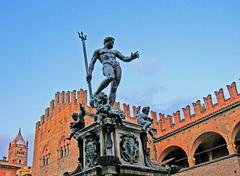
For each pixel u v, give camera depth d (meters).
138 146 8.17
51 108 51.41
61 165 44.31
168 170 8.15
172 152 44.72
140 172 7.50
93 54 9.31
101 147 7.57
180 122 42.84
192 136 39.62
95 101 8.40
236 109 35.12
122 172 7.10
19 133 110.94
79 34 10.36
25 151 106.94
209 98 39.12
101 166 6.94
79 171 8.10
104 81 8.62
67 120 46.06
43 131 51.72
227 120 35.78
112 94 9.02
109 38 9.37
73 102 46.78
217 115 37.19
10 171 65.50
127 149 7.78
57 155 45.91
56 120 48.97
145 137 8.46
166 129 44.94
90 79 9.30
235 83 36.22
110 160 6.85
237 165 28.34
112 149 7.47
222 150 40.59
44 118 52.66
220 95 37.75
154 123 47.00
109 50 9.24
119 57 9.34
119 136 7.84
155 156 43.69
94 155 7.70
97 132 7.95
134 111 45.41
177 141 41.56
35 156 51.78
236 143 36.53
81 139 8.51
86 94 47.81
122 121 7.93
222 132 36.00
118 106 43.59
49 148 48.62
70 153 43.16
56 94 50.97
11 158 103.69
